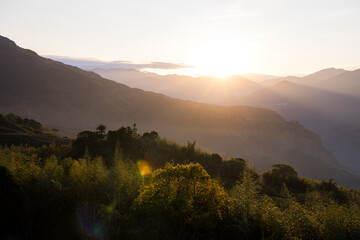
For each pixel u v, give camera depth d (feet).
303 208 33.45
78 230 30.60
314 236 29.71
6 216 27.78
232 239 30.17
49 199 32.09
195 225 30.12
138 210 31.19
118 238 29.35
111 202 34.04
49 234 29.91
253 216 31.96
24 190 32.37
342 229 29.37
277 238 29.50
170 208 30.22
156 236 28.63
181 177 32.09
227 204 33.76
